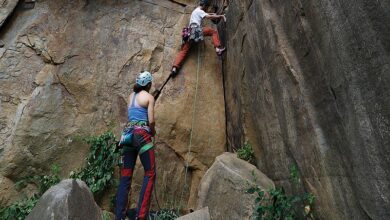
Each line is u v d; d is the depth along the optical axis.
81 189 3.60
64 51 5.57
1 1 5.58
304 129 3.24
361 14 2.30
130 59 5.79
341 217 2.78
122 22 6.01
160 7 6.32
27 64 5.39
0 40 5.47
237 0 5.18
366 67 2.28
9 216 4.44
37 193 4.78
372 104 2.24
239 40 5.07
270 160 4.09
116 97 5.51
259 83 4.26
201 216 3.79
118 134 5.30
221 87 5.95
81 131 5.20
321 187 3.05
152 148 4.06
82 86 5.43
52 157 4.99
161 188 5.12
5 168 4.78
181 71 5.87
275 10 3.85
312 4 2.98
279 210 3.49
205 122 5.61
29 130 5.01
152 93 5.63
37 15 5.70
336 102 2.72
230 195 3.92
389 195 2.15
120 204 3.91
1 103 5.09
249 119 4.73
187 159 5.34
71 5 5.89
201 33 5.80
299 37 3.31
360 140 2.39
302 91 3.24
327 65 2.80
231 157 4.51
